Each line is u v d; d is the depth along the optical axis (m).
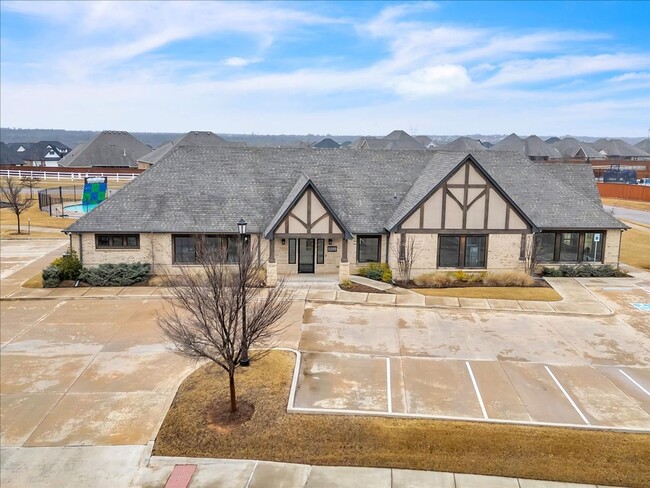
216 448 13.19
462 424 14.05
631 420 14.33
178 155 31.89
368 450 13.02
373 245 29.16
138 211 28.70
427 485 11.84
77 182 74.19
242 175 31.14
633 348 19.52
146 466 12.69
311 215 26.67
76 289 26.50
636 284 27.94
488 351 19.12
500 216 27.92
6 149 100.31
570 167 35.12
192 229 27.94
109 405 15.42
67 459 12.98
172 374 17.33
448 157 30.14
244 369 17.09
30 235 41.38
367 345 19.58
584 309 23.67
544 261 30.16
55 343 19.86
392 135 83.69
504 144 90.38
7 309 23.72
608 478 11.93
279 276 28.17
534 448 12.98
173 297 23.92
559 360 18.39
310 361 18.09
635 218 51.88
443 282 27.05
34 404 15.46
